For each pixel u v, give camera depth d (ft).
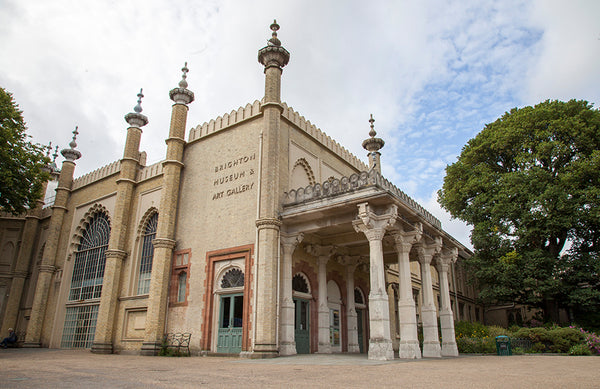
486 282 84.53
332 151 72.38
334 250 62.18
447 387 19.33
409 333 46.73
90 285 81.00
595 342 57.06
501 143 84.02
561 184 73.67
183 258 62.85
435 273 110.52
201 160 67.00
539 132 79.10
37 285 86.28
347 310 65.92
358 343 69.51
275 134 57.57
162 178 73.61
